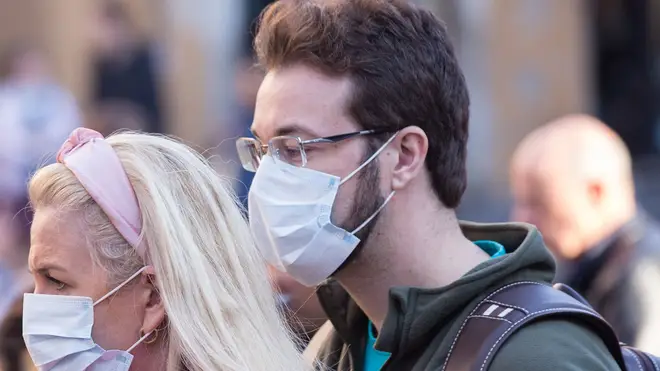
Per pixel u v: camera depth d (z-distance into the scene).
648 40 33.75
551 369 6.41
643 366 7.17
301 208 7.21
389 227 7.29
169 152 6.88
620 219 11.50
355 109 7.19
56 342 6.61
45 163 7.52
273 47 7.34
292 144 7.25
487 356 6.53
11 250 18.80
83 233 6.58
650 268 10.95
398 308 7.05
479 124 28.55
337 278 7.55
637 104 33.41
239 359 6.55
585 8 30.28
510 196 26.95
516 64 28.95
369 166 7.24
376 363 7.66
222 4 28.55
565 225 11.66
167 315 6.57
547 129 12.48
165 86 27.09
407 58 7.27
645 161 32.41
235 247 6.86
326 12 7.25
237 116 23.55
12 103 23.38
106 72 25.98
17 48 26.05
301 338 7.71
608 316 10.97
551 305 6.72
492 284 6.99
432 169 7.38
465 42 28.50
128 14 26.75
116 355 6.61
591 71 31.11
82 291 6.60
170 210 6.63
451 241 7.41
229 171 16.67
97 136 6.85
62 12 26.56
